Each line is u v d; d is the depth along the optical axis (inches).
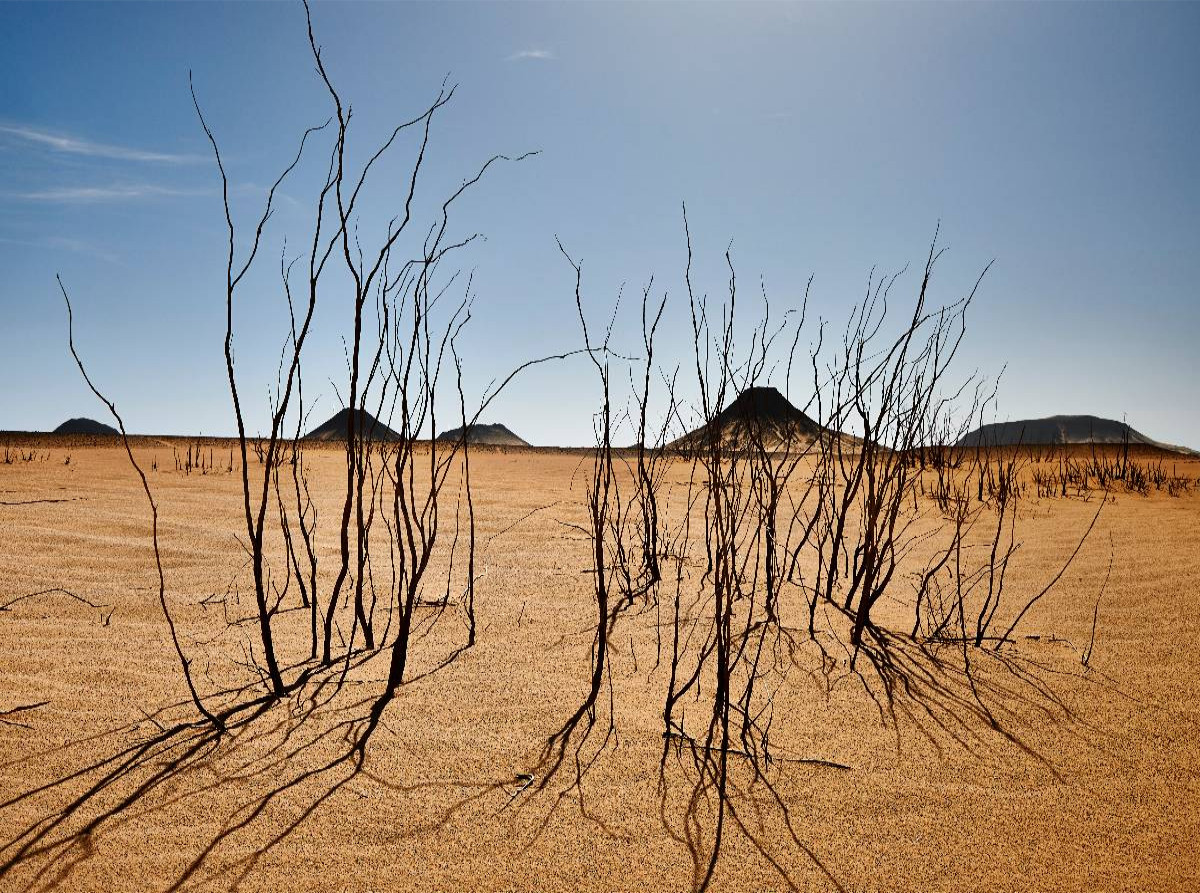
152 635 126.0
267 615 104.3
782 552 212.2
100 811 74.8
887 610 153.1
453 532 240.8
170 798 77.7
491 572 181.9
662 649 127.3
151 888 64.2
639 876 68.2
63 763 83.7
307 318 105.8
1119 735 96.5
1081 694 109.3
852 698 108.0
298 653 121.3
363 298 110.9
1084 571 181.2
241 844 70.7
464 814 77.1
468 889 65.8
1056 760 90.2
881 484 138.6
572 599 157.8
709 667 119.0
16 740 88.2
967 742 94.7
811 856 71.6
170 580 161.2
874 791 83.2
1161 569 177.8
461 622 141.1
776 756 90.7
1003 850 72.7
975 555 209.3
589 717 100.0
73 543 189.8
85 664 111.5
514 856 70.6
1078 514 278.4
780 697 108.2
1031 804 80.7
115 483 362.6
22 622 128.7
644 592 163.0
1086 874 69.1
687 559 197.6
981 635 131.9
